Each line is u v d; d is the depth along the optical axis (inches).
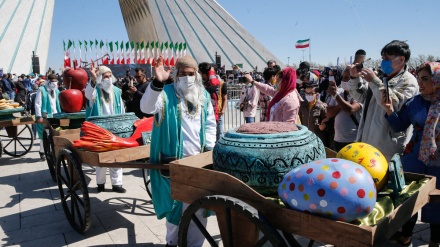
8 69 1662.2
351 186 67.9
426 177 89.5
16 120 275.7
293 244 79.8
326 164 72.7
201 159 111.7
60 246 139.7
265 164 84.3
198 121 126.4
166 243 129.1
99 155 132.4
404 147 124.6
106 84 202.8
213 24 2218.3
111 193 202.5
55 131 190.2
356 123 167.0
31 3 2074.3
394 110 117.3
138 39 2352.4
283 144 86.0
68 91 207.2
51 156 220.4
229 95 532.7
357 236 64.0
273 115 162.9
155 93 114.0
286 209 74.2
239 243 87.4
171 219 121.6
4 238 147.4
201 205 86.6
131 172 249.1
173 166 98.7
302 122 211.5
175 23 2137.1
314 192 69.5
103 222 162.4
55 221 164.9
